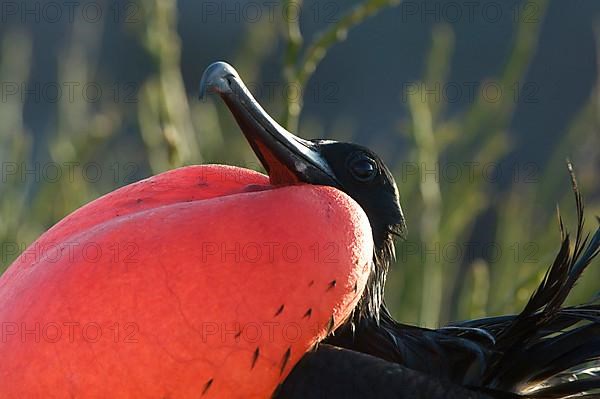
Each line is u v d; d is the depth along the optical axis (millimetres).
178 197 4559
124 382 3977
